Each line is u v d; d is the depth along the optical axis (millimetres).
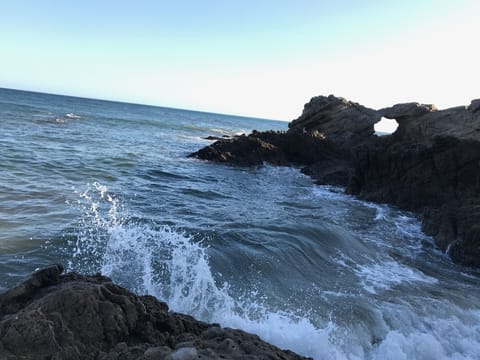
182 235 9172
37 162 16516
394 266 9766
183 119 94375
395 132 26297
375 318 6637
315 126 38031
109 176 16109
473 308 7812
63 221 9141
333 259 9312
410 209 17156
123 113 79812
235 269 7688
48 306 3916
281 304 6633
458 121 23375
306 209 15523
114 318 4090
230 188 18297
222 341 3984
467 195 16000
